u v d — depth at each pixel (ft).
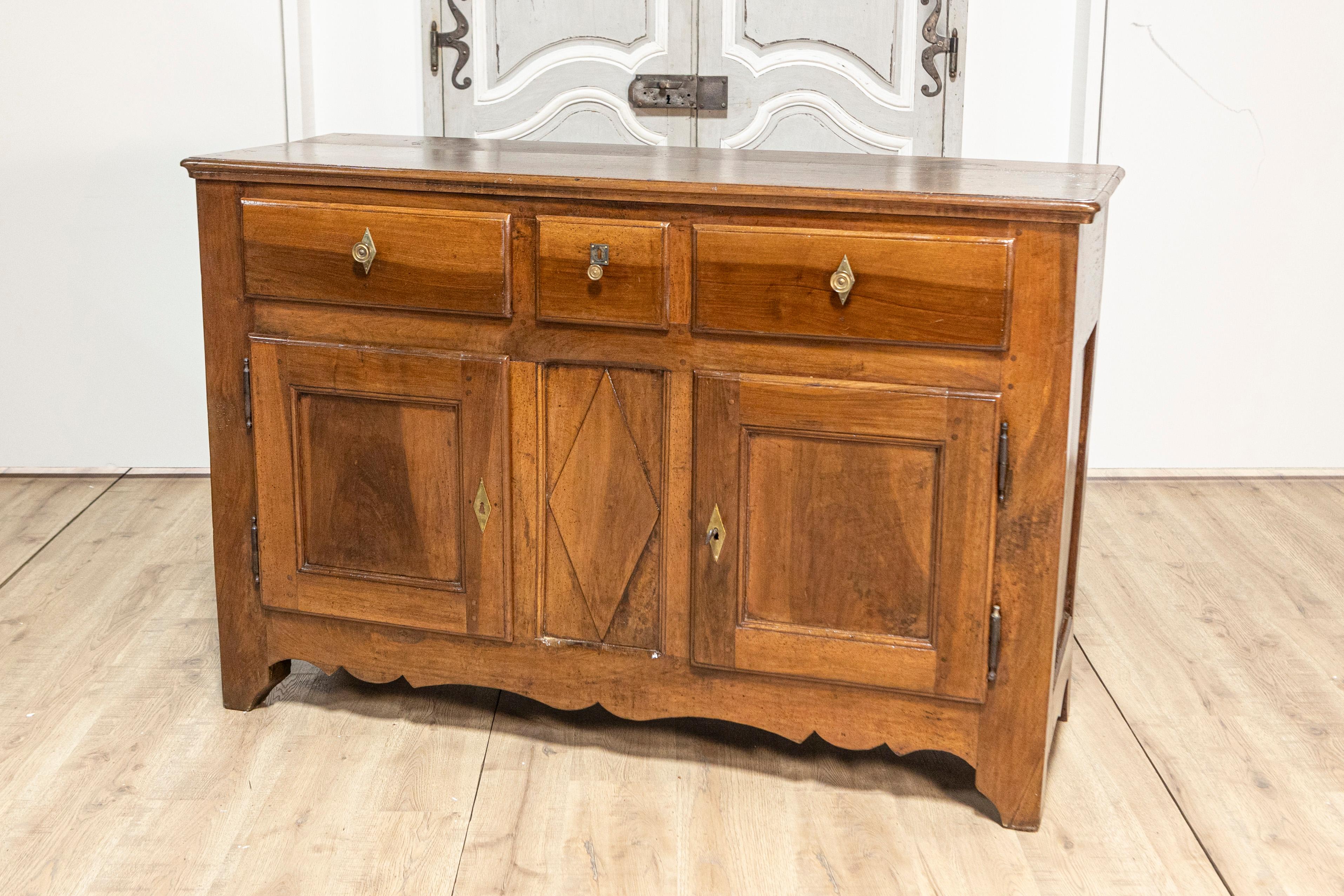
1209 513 10.93
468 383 6.71
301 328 6.95
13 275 11.28
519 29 11.27
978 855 6.42
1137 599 9.34
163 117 10.96
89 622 8.78
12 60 10.80
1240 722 7.66
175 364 11.57
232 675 7.62
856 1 11.01
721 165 7.16
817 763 7.24
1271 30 10.72
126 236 11.22
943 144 11.29
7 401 11.59
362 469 7.03
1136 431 11.73
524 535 6.89
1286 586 9.55
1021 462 6.15
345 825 6.56
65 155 11.01
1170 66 10.83
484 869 6.23
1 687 7.85
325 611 7.30
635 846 6.44
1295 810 6.78
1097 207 5.74
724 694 6.87
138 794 6.79
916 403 6.16
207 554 10.00
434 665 7.27
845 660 6.57
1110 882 6.20
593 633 6.96
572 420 6.68
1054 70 11.09
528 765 7.16
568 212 6.41
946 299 6.02
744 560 6.61
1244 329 11.43
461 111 11.45
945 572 6.34
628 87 11.34
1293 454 11.73
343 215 6.68
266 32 10.83
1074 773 7.13
